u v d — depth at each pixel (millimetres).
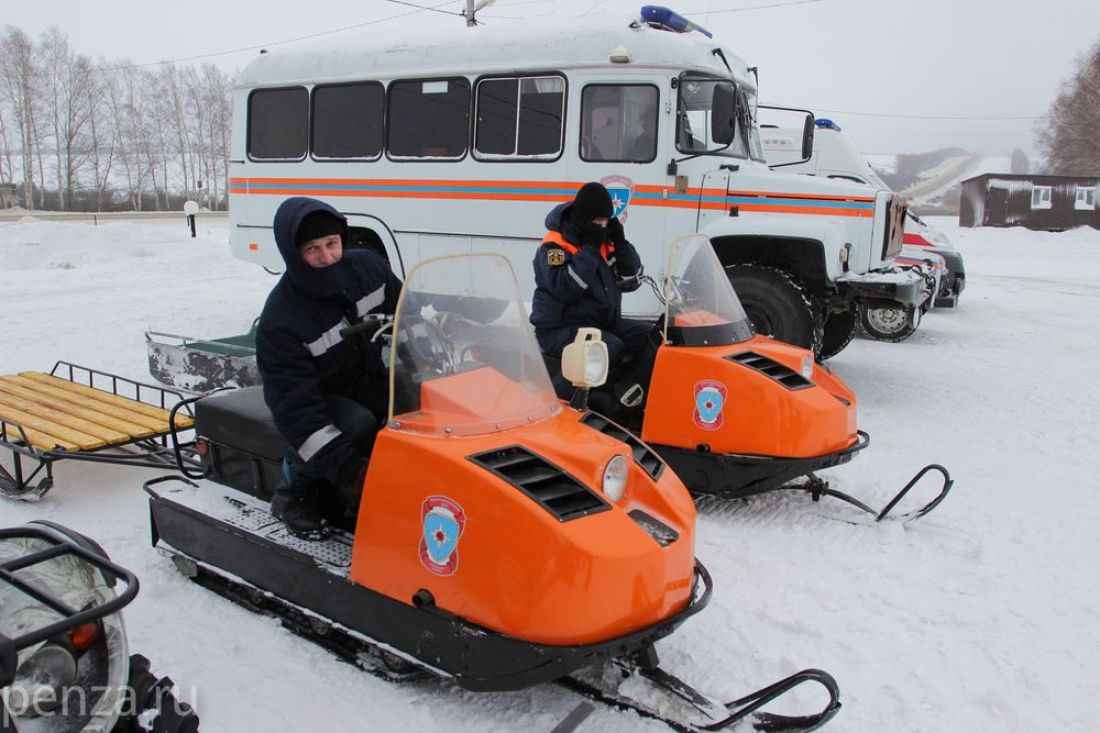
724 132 6766
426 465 2678
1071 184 36875
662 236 7133
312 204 2990
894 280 6676
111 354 7977
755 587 3770
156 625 3340
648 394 4574
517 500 2506
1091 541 4332
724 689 3002
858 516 4590
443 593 2656
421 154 8086
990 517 4625
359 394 3391
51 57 47500
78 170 50969
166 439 5168
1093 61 52719
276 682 2980
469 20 19688
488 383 2994
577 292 4609
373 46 8250
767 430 4266
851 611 3576
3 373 7125
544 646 2479
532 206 7555
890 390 7688
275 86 8766
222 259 16516
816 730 2771
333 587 3002
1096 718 2891
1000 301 14445
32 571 2107
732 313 4773
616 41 7059
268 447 3549
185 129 53688
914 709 2914
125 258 16531
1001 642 3359
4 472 4547
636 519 2826
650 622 2637
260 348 3086
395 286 3443
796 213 6859
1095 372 8547
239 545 3369
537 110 7453
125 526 4258
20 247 15727
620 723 2764
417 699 2896
